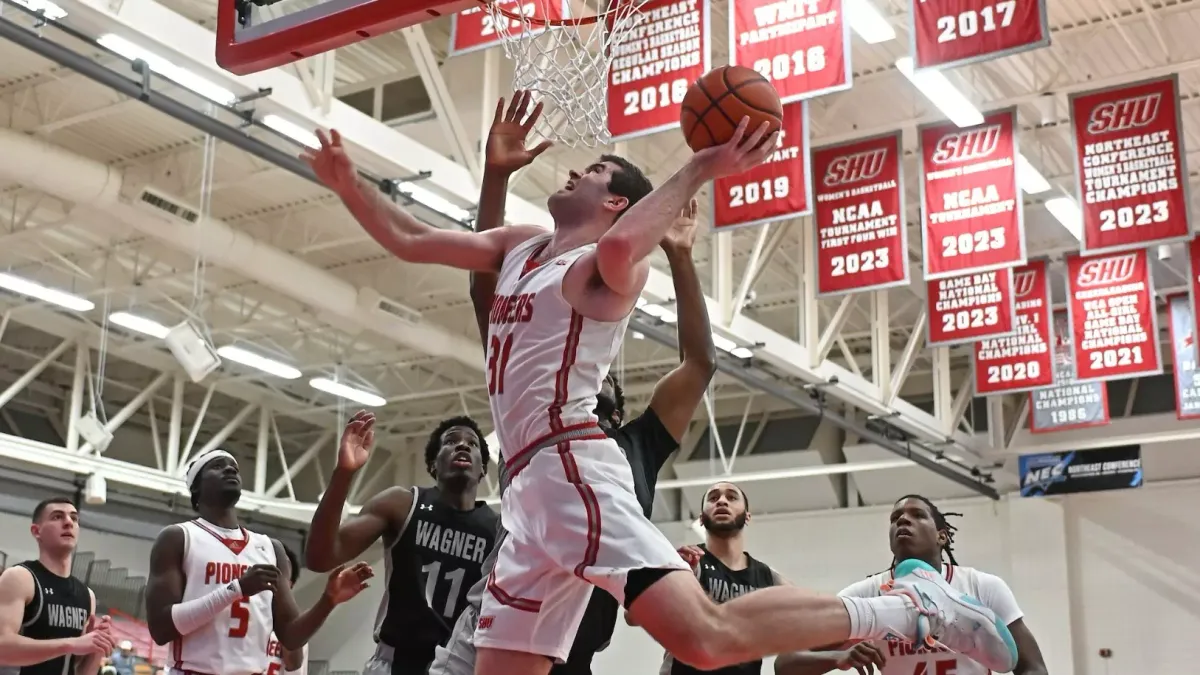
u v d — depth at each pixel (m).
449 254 3.35
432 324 19.59
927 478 23.50
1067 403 18.83
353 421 4.77
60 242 18.06
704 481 22.39
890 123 16.33
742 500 6.07
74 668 6.71
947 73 14.12
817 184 13.32
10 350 20.50
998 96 15.46
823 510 24.12
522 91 3.87
